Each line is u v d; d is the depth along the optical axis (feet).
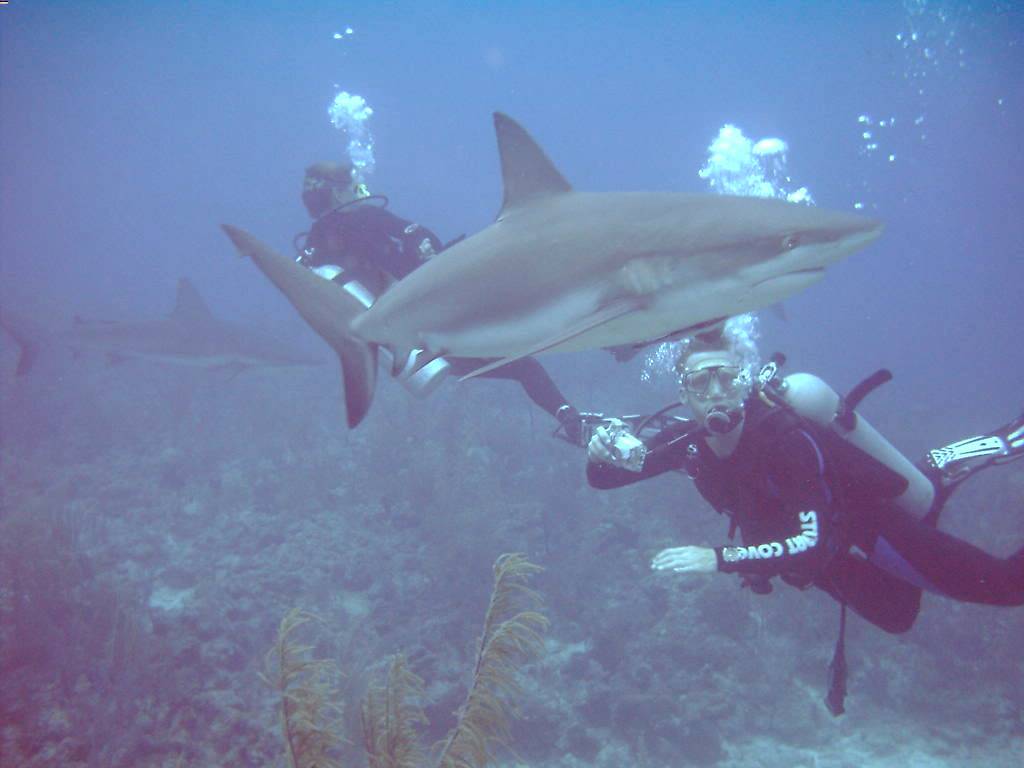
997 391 97.14
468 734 10.36
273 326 90.43
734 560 11.29
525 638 10.64
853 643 30.94
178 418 56.54
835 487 12.30
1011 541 37.11
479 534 33.99
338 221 22.12
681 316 9.89
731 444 13.01
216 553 36.55
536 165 11.66
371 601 32.27
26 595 28.45
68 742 21.01
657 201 10.43
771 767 25.85
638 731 26.27
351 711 21.76
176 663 25.11
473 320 11.85
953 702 28.43
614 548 36.04
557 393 20.54
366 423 53.26
